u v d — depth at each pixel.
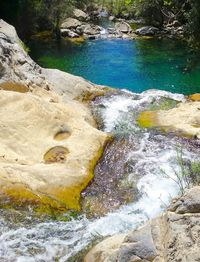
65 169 7.43
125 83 14.82
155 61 17.17
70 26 22.25
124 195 7.07
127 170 7.72
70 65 16.80
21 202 6.50
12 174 6.96
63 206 6.64
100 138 8.44
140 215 6.54
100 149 8.18
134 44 20.02
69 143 8.16
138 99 11.45
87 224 6.30
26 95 8.92
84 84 11.70
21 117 8.41
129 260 3.74
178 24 22.39
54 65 16.80
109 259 4.07
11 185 6.69
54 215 6.45
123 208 6.76
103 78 15.31
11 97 8.77
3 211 6.34
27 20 21.00
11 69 10.23
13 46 11.32
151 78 15.23
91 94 11.48
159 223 3.91
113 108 10.84
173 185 7.15
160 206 6.68
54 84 11.14
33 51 18.73
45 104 8.92
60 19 21.64
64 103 10.16
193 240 3.45
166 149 8.38
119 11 25.25
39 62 17.14
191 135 8.95
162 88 14.36
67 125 8.62
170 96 11.89
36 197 6.61
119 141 8.56
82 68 16.41
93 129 8.67
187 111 10.25
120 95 11.68
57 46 19.69
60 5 21.19
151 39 21.00
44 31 21.88
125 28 22.72
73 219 6.43
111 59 17.55
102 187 7.26
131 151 8.28
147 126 9.63
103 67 16.50
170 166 7.74
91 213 6.62
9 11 20.64
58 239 5.89
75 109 9.69
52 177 7.14
